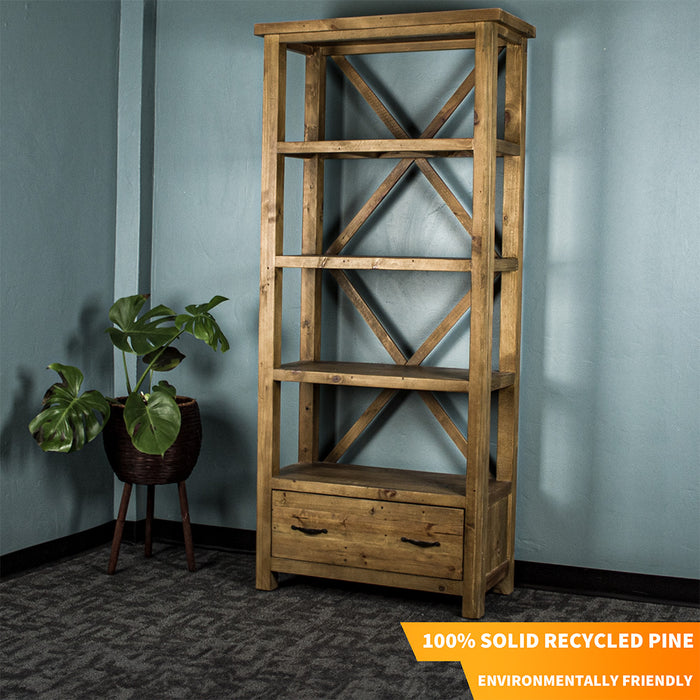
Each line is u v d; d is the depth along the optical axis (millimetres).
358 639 3184
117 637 3156
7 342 3732
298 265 3557
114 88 4246
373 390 4008
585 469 3744
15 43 3705
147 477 3760
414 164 3898
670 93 3566
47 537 3988
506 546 3725
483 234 3279
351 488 3523
